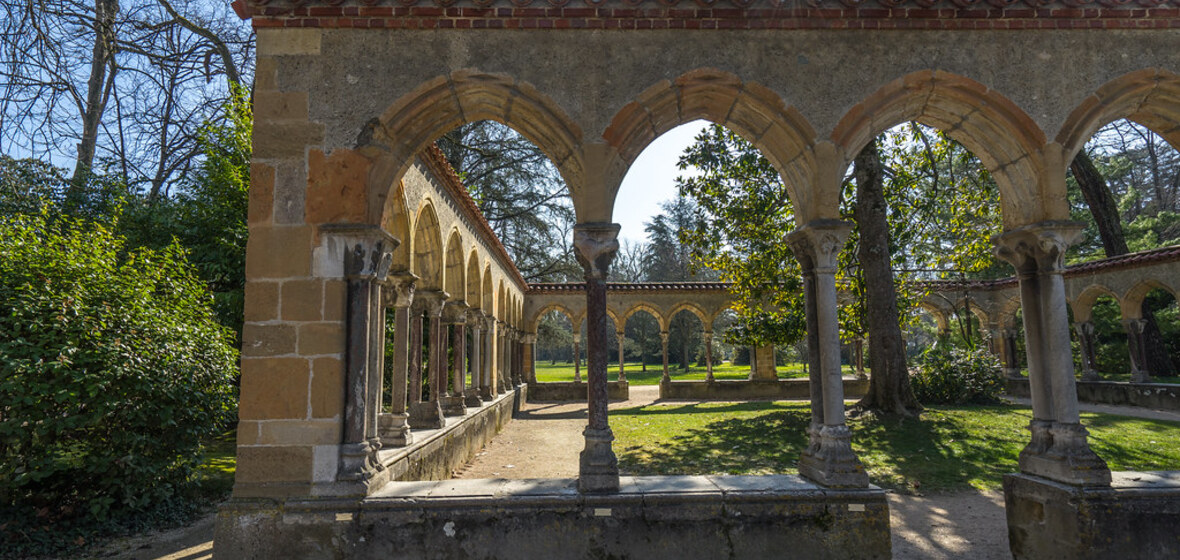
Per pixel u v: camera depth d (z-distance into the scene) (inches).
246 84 609.3
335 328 186.2
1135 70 202.8
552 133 204.5
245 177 450.9
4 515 215.3
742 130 220.1
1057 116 201.0
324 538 177.6
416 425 336.5
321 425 183.5
